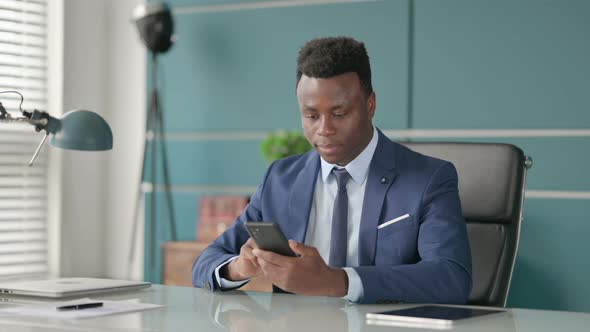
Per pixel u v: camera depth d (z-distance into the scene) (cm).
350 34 414
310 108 193
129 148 475
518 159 222
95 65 479
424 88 399
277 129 431
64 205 465
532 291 381
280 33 430
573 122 373
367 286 171
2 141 445
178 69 455
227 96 443
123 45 477
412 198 199
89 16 475
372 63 409
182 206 455
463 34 391
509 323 147
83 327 141
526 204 382
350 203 207
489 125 387
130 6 475
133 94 474
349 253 205
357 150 203
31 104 455
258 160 436
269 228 164
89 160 477
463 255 190
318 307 168
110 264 482
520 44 381
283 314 158
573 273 374
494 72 386
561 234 376
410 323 147
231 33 441
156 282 457
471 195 222
